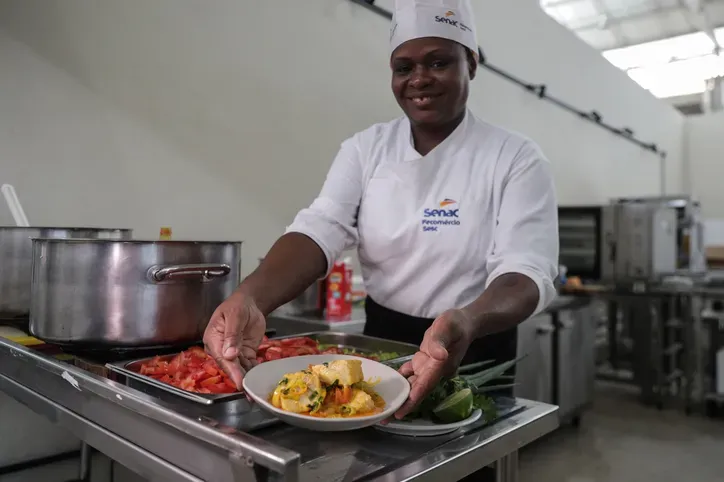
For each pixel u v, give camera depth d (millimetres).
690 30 6637
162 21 2064
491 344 1371
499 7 4102
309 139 2670
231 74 2307
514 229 1203
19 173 1718
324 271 1288
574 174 5398
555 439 3227
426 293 1344
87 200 1877
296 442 748
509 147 1287
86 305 1066
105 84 1911
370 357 1241
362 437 769
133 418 776
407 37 1209
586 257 4191
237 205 2357
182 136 2145
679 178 8320
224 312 921
